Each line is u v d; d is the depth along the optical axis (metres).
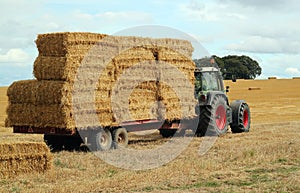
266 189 10.73
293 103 52.94
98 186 11.49
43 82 18.31
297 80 91.31
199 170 13.45
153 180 12.15
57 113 18.00
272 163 14.52
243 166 14.15
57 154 17.70
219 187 11.11
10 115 19.16
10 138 23.05
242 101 25.42
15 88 18.89
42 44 18.50
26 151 13.89
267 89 74.06
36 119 18.50
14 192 11.32
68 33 17.91
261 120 35.34
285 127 26.62
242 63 109.94
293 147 17.23
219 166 14.03
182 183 11.62
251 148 17.27
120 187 11.38
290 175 12.30
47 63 18.23
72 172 13.79
